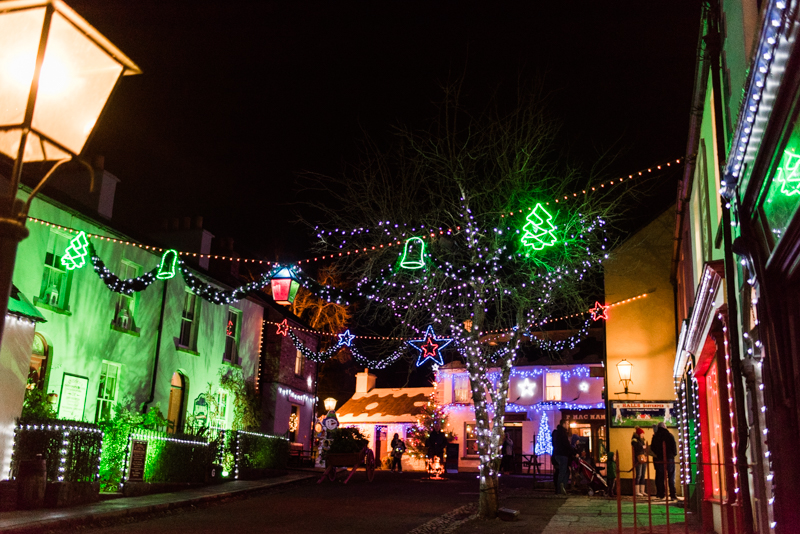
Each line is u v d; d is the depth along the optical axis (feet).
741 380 25.26
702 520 34.37
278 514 40.55
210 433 62.23
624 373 63.31
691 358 40.55
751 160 21.36
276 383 84.28
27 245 48.24
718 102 27.66
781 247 18.51
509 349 43.39
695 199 40.42
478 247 42.22
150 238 64.64
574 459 58.29
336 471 74.23
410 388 134.10
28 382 48.37
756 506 23.86
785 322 20.53
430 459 83.41
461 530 36.04
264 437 69.05
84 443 42.63
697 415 41.01
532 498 52.90
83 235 48.73
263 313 85.76
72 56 11.47
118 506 38.32
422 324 48.88
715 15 27.91
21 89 10.92
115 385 57.62
